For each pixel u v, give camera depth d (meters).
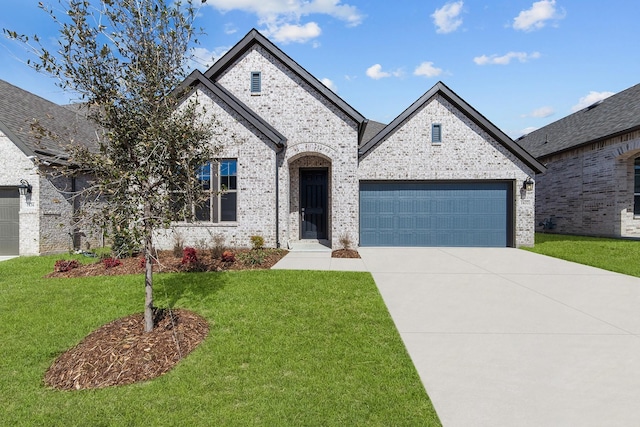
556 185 19.38
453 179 13.48
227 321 5.23
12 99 14.03
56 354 4.30
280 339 4.60
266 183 11.92
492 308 5.97
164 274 8.09
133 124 4.29
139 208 4.30
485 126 13.22
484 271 8.95
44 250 12.01
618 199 15.55
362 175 13.55
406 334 4.84
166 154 4.38
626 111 16.38
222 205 12.15
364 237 13.88
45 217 12.06
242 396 3.34
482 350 4.34
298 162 14.24
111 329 4.77
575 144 17.41
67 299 6.30
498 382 3.60
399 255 11.58
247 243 11.98
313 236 14.57
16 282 7.57
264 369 3.84
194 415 3.08
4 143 11.81
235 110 11.77
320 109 12.81
